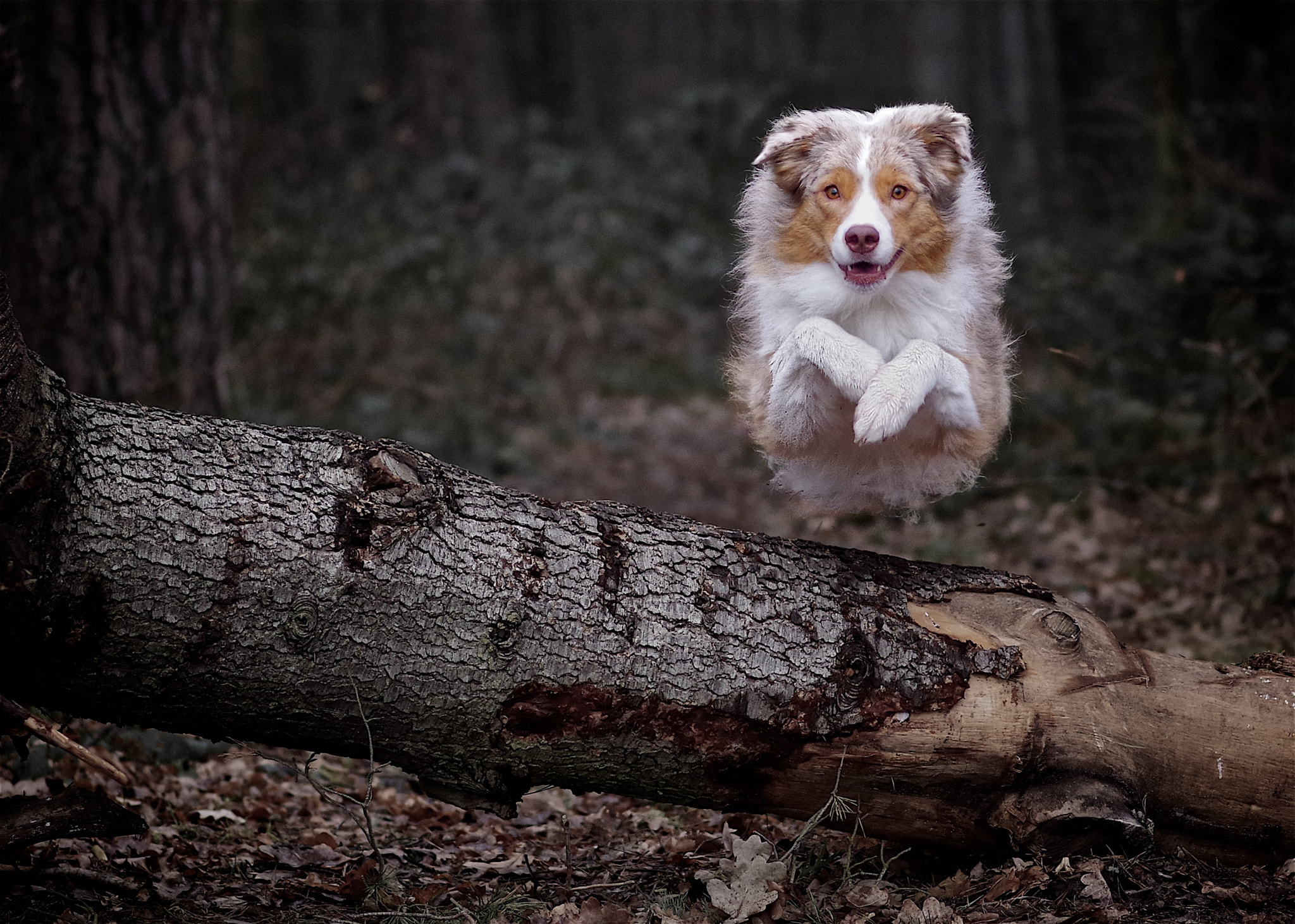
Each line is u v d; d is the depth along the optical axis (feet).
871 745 11.22
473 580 10.62
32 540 9.48
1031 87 76.33
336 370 34.71
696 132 53.93
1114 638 12.27
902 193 12.14
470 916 11.10
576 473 32.19
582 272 45.39
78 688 10.14
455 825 15.07
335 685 10.43
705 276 45.57
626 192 51.03
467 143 61.41
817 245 12.46
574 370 41.29
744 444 34.12
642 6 126.31
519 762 11.03
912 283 12.44
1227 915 10.60
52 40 19.83
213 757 16.35
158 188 20.99
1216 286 26.14
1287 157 31.22
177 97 21.21
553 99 74.95
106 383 20.44
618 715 10.91
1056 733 11.39
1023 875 11.17
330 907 11.74
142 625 9.89
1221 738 11.71
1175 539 23.22
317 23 70.03
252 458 10.41
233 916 11.31
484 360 39.27
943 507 26.35
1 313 9.39
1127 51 52.65
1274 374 24.79
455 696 10.65
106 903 11.27
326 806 15.29
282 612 10.15
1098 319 30.30
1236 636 18.80
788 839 13.38
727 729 11.08
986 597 12.16
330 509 10.39
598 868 13.05
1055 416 27.96
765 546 11.89
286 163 43.16
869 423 11.30
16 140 19.66
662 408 39.96
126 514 9.79
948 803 11.55
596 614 10.89
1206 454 26.17
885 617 11.55
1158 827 11.83
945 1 106.83
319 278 37.14
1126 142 46.34
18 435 9.39
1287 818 11.75
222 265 22.20
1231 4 32.76
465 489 11.11
